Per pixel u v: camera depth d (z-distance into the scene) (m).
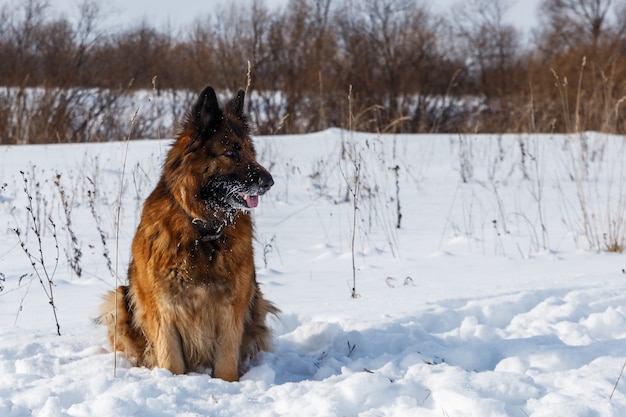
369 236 9.95
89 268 7.97
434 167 15.45
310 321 6.00
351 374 4.43
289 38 27.42
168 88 26.06
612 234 9.66
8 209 10.85
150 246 4.66
